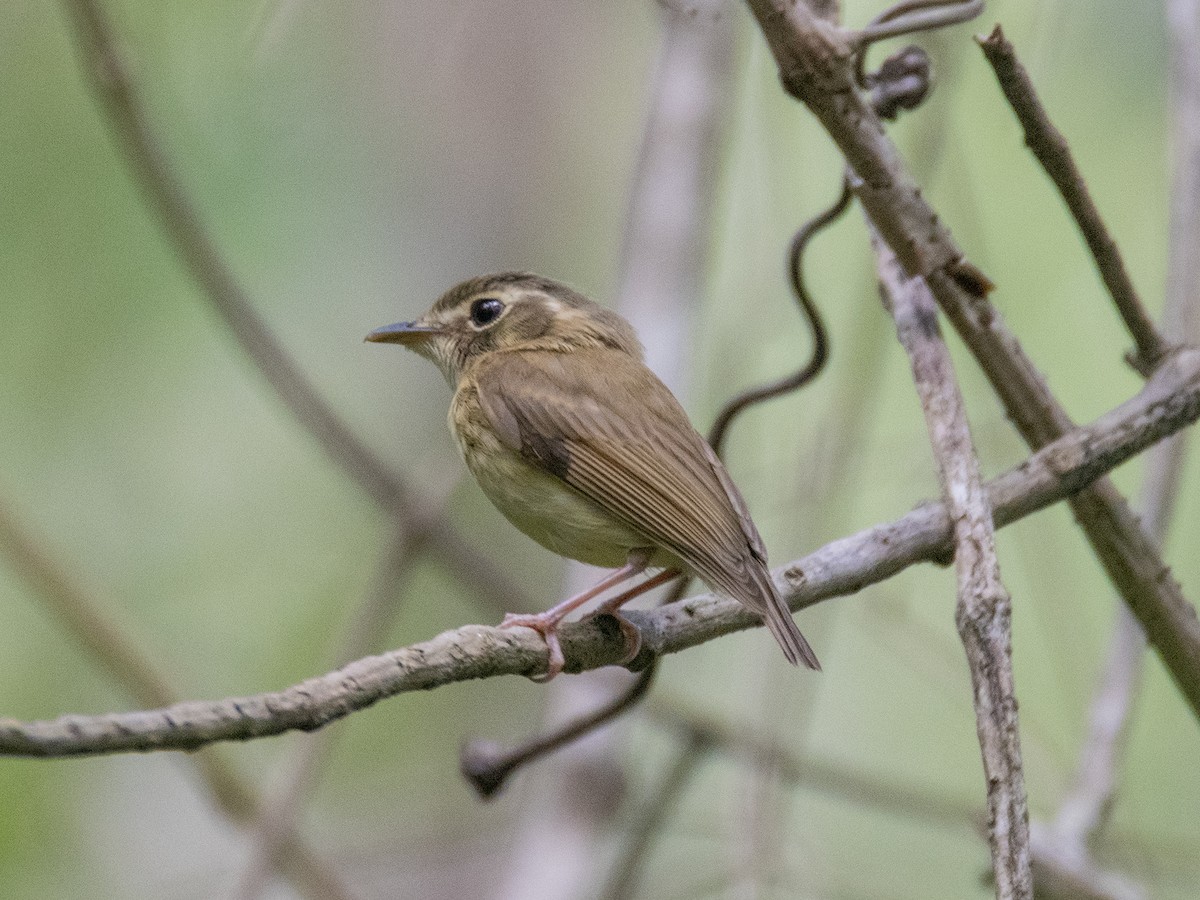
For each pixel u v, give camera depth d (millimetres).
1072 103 11852
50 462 13391
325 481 14156
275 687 13617
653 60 12398
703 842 12945
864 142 6820
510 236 14727
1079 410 11844
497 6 14578
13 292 13023
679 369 11289
